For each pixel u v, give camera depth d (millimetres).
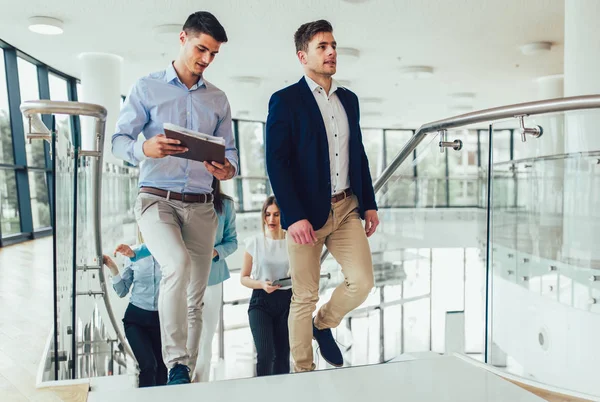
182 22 6586
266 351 3438
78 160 2498
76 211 2299
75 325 2363
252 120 14523
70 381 2076
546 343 3514
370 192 2656
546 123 2668
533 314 3555
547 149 3287
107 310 3164
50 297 4512
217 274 3830
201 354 3854
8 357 2703
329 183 2414
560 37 7383
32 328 3416
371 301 4129
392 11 6273
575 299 3355
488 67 9156
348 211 2531
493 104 12867
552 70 9406
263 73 9383
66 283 2418
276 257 3658
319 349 2896
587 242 3211
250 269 3719
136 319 3672
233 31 6953
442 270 9562
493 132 2648
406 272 5117
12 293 4676
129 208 7000
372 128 17000
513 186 3672
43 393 1966
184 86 2539
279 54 8109
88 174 2945
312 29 2375
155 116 2504
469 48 7930
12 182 9109
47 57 8281
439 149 2924
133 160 2314
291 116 2375
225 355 5965
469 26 6879
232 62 8586
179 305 2352
